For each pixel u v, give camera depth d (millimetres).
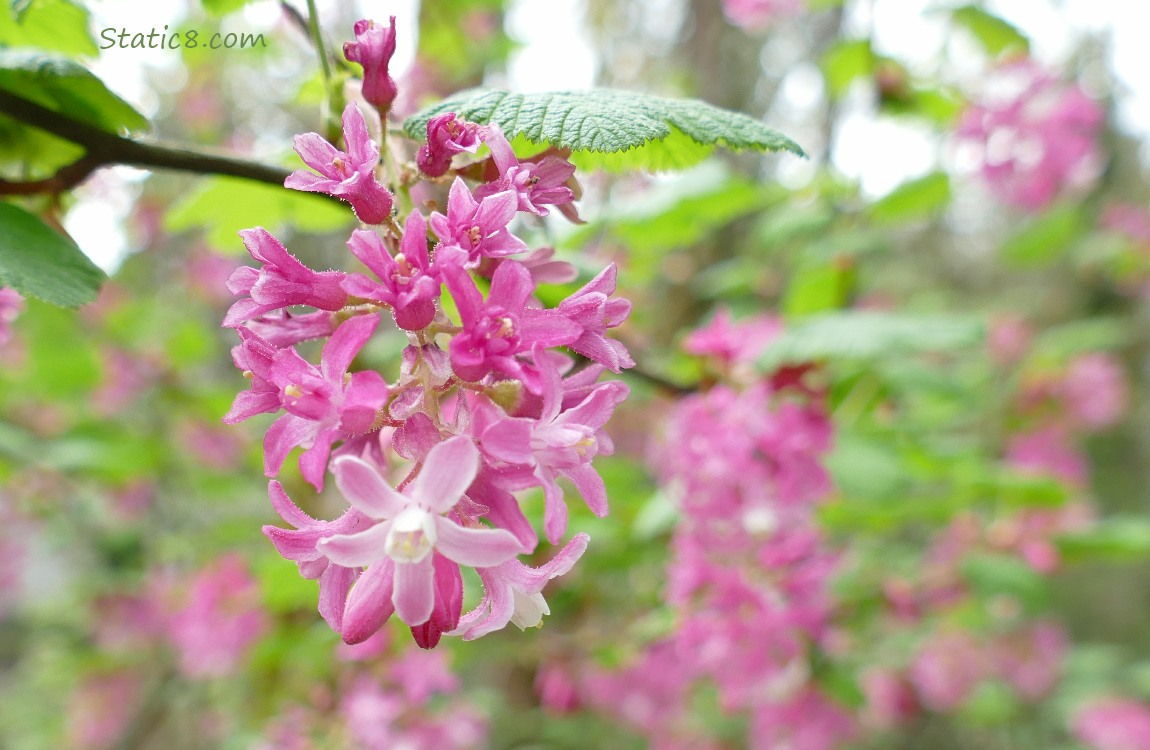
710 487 2969
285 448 1168
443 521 1084
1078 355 6703
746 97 8148
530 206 1209
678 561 3252
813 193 4461
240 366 1213
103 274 1722
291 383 1127
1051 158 5449
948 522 4930
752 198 3824
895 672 5863
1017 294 11711
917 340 3203
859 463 3822
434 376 1209
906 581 4598
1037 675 6504
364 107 1649
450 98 1643
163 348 5871
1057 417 6230
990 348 6625
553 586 4121
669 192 3689
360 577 1135
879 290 8453
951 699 6055
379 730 3314
